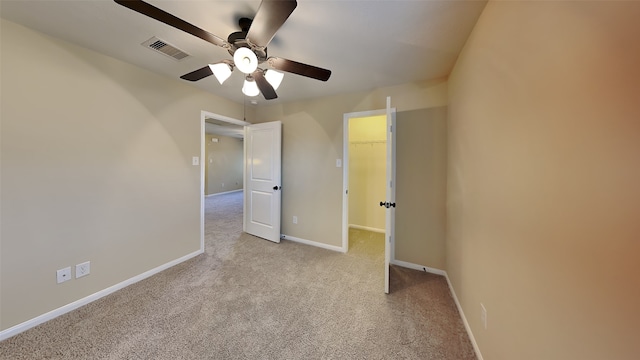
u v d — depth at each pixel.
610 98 0.55
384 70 2.25
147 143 2.35
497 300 1.19
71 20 1.54
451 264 2.20
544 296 0.81
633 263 0.50
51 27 1.61
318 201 3.29
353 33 1.62
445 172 2.48
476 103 1.50
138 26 1.60
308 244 3.38
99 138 2.00
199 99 2.88
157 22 1.56
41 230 1.70
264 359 1.39
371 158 4.27
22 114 1.60
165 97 2.49
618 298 0.54
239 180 9.30
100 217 2.02
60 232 1.79
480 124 1.42
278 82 1.80
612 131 0.55
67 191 1.82
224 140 8.55
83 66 1.89
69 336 1.55
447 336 1.59
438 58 1.99
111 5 1.39
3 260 1.54
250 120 3.73
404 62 2.07
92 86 1.94
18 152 1.59
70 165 1.83
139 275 2.30
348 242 3.45
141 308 1.86
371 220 4.28
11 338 1.53
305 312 1.84
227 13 1.43
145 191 2.35
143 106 2.30
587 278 0.63
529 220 0.91
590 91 0.61
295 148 3.45
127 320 1.72
